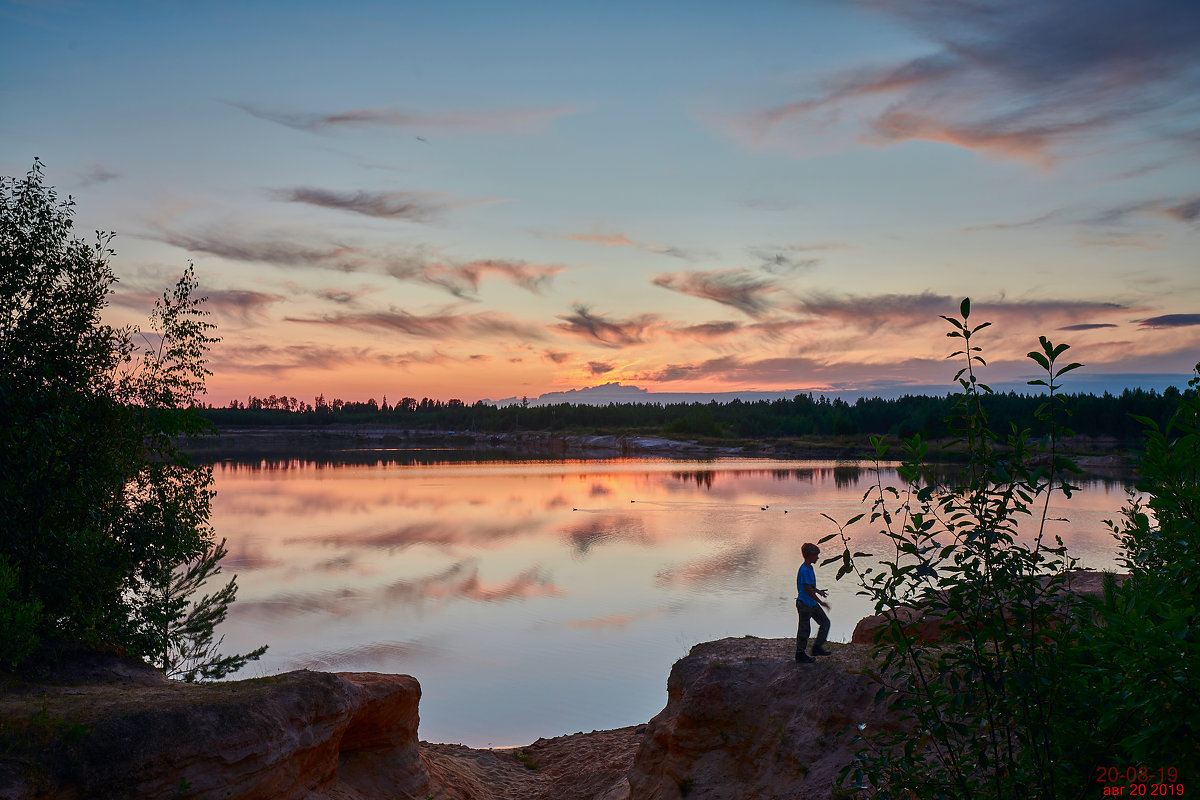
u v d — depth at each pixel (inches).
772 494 4252.0
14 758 390.0
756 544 2544.3
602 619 1546.5
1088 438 5374.0
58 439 657.0
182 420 746.2
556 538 2706.7
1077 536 2209.6
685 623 1512.1
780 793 486.0
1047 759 186.2
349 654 1299.2
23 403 643.5
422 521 3157.0
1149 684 168.4
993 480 190.1
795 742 506.6
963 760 202.1
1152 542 197.8
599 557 2319.1
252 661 1245.7
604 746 855.7
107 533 705.0
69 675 540.1
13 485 602.9
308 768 529.7
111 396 727.7
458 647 1341.0
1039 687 188.2
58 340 701.9
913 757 203.9
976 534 187.3
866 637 598.9
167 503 740.7
